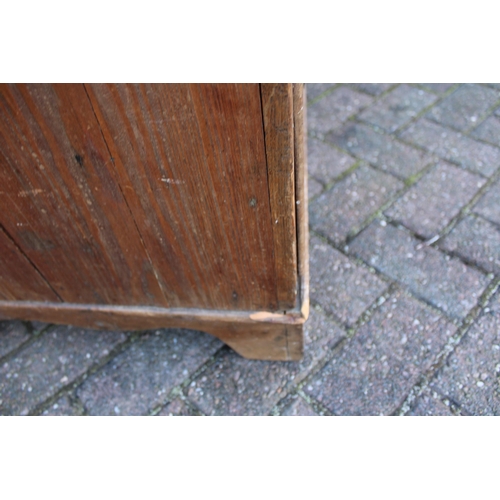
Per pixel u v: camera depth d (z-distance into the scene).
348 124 2.32
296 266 1.17
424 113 2.33
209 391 1.51
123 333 1.68
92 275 1.30
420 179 2.03
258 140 0.84
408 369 1.49
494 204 1.90
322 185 2.06
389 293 1.67
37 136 0.88
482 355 1.49
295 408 1.46
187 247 1.13
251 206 0.98
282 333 1.38
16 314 1.55
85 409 1.50
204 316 1.37
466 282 1.67
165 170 0.92
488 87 2.42
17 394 1.55
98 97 0.80
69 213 1.07
